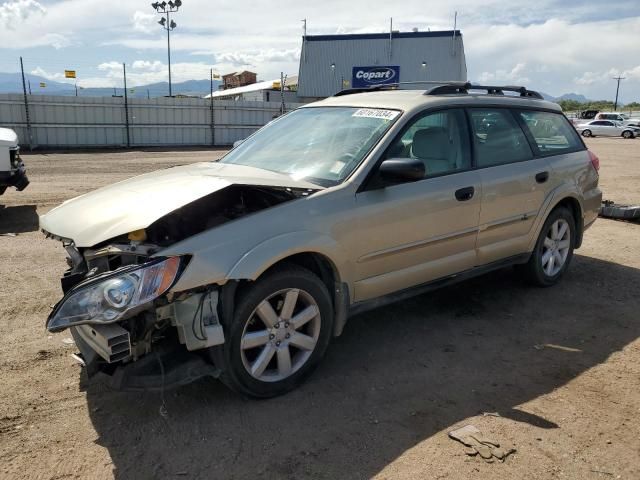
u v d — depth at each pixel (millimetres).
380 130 3951
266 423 3125
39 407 3250
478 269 4609
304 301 3455
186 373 3049
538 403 3361
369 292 3801
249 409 3264
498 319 4660
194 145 27359
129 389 2922
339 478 2680
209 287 3012
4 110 22672
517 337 4316
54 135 23953
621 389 3545
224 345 3109
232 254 3062
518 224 4816
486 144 4617
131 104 25359
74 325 2830
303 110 4785
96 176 13969
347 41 48562
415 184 3971
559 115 5570
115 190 3662
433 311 4812
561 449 2910
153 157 20344
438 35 47094
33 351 3945
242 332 3158
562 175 5223
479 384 3588
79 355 3242
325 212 3465
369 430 3066
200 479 2672
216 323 3025
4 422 3090
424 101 4238
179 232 3383
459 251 4363
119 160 18891
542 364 3879
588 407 3326
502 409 3293
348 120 4250
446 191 4121
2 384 3490
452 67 46906
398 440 2977
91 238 3084
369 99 4480
